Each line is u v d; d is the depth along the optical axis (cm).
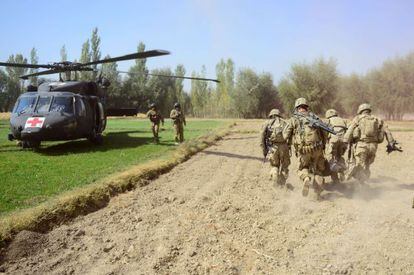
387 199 805
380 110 4888
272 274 491
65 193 798
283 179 903
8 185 885
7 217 652
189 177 1067
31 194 807
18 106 1545
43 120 1457
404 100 4594
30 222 646
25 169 1085
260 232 634
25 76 1722
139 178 991
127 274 507
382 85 4716
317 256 531
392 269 486
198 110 7438
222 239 609
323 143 798
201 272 504
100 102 1744
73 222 704
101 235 640
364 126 867
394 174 1080
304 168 802
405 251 534
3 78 6931
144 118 4700
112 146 1633
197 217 713
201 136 2016
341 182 955
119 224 690
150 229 662
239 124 3547
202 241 600
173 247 579
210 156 1442
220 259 538
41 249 589
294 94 5347
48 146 1648
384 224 639
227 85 7050
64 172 1036
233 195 862
